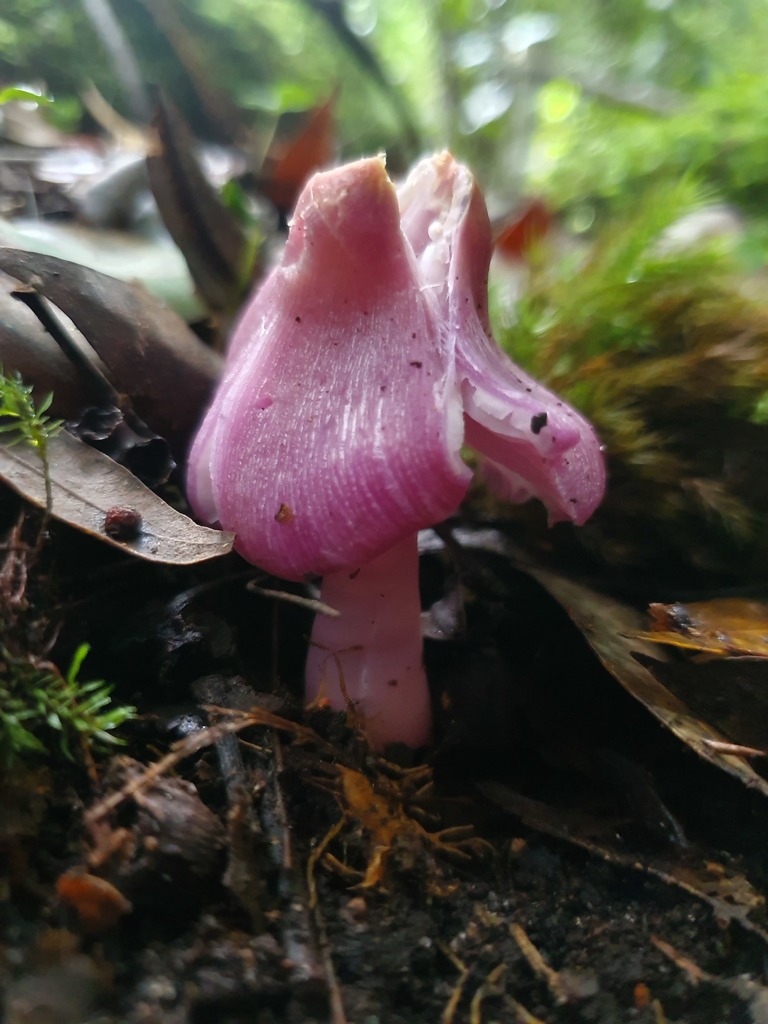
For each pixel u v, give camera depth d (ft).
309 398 0.21
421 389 0.20
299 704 0.25
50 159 0.50
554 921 0.20
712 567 0.31
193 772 0.20
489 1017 0.18
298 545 0.21
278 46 0.80
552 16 0.80
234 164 0.61
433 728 0.27
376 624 0.25
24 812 0.18
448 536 0.32
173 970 0.16
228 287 0.38
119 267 0.37
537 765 0.27
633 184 0.59
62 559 0.25
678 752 0.26
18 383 0.22
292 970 0.17
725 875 0.21
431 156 0.24
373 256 0.20
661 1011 0.18
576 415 0.24
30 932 0.16
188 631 0.25
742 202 0.55
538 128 0.78
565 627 0.30
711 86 0.64
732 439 0.32
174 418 0.29
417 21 0.82
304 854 0.20
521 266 0.48
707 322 0.33
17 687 0.19
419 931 0.19
